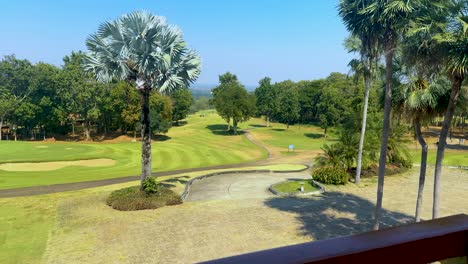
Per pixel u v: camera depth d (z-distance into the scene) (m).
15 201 21.42
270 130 81.44
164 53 20.59
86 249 14.34
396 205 20.88
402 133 31.11
